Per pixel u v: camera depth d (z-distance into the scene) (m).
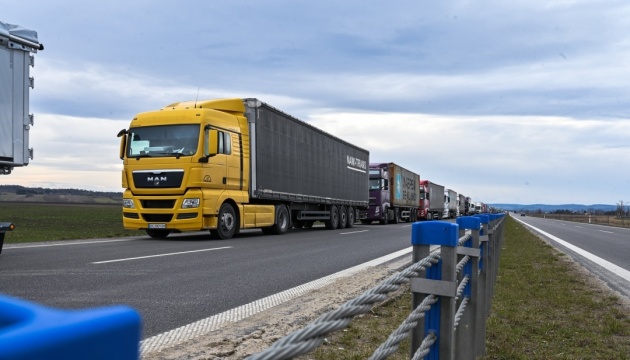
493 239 6.87
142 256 9.51
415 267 1.73
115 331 0.35
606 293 7.18
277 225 17.23
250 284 6.86
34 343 0.30
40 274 7.15
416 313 1.78
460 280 3.02
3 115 7.86
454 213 73.12
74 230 19.27
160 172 13.28
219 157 13.89
